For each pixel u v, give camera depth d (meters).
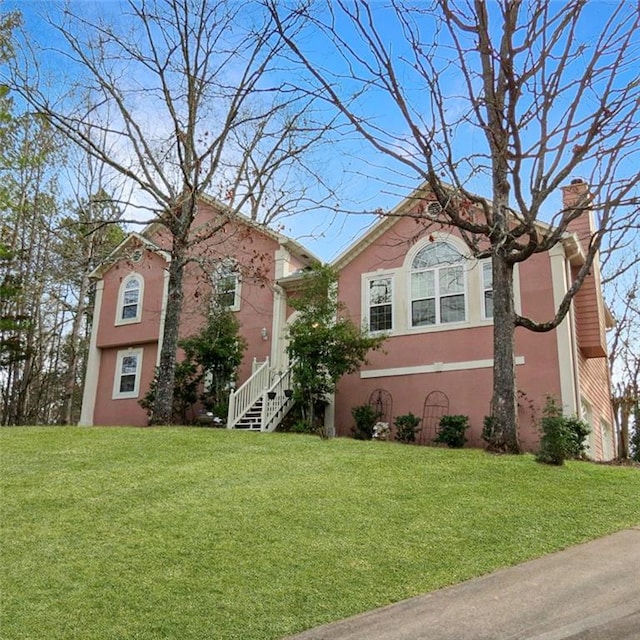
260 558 5.93
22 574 5.58
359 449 11.09
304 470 9.26
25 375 25.66
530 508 7.46
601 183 8.59
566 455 10.56
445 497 7.86
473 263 15.24
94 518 7.02
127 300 21.86
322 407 16.14
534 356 13.81
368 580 5.46
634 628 4.23
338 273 16.75
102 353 21.91
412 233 16.42
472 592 5.14
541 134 8.61
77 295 27.20
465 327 15.08
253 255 19.11
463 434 13.96
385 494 7.96
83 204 22.97
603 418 17.86
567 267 14.61
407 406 15.25
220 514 7.12
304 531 6.62
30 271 24.83
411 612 4.81
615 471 9.52
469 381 14.70
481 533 6.60
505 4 8.58
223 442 11.56
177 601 5.10
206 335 17.53
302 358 15.21
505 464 9.68
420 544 6.28
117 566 5.75
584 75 8.10
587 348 15.13
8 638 4.56
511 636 4.27
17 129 21.61
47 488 8.16
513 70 8.69
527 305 14.20
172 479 8.63
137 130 15.98
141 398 20.41
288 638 4.52
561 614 4.56
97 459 9.91
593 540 6.42
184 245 15.76
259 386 16.62
